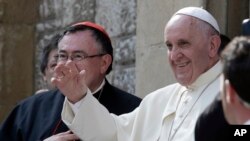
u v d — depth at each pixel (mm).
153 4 10156
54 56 9133
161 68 10000
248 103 4742
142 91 10297
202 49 7211
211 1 9500
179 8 9711
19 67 13352
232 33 9555
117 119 7691
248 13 9562
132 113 7770
